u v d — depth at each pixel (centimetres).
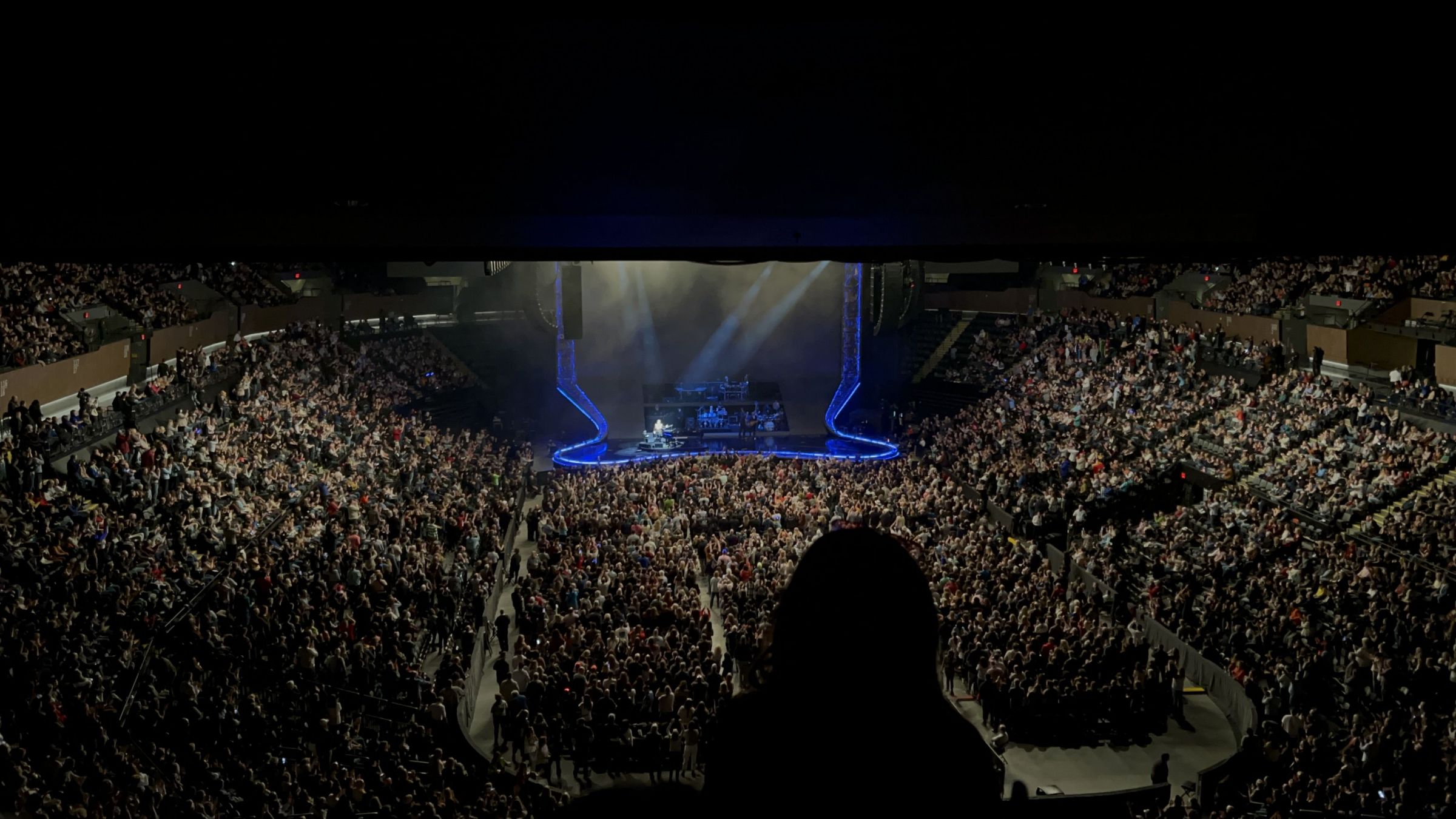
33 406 3553
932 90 512
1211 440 4925
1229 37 477
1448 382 4731
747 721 213
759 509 4722
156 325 4812
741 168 535
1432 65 479
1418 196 540
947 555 3966
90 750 2050
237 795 2075
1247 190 549
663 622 3319
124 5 446
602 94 508
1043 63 495
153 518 3347
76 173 507
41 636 2345
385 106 499
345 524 3909
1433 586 3322
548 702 2825
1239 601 3597
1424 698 2825
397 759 2367
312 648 2662
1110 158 527
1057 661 3153
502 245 579
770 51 491
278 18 458
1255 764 2764
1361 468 4222
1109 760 2980
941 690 216
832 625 213
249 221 547
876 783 198
